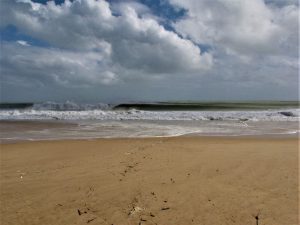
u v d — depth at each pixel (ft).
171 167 23.99
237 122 66.95
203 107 128.06
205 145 35.76
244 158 27.04
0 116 79.05
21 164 26.40
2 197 17.80
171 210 15.39
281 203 15.88
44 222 14.46
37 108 114.01
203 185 19.15
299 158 26.78
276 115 79.97
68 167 24.82
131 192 18.13
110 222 14.28
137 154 29.96
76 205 16.37
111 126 59.31
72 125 60.85
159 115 80.64
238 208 15.39
